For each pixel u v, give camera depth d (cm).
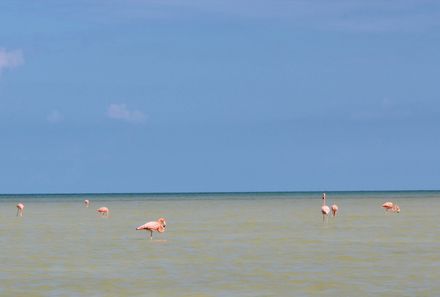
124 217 10106
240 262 4378
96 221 9025
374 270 4003
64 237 6278
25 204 18850
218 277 3788
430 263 4291
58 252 4994
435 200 19150
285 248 5175
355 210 12225
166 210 12875
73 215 10944
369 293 3297
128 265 4278
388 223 8125
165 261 4453
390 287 3453
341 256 4653
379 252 4888
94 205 17225
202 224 8094
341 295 3253
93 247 5334
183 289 3441
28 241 5881
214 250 5069
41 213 11931
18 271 4041
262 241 5738
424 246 5288
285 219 9150
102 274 3919
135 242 5734
